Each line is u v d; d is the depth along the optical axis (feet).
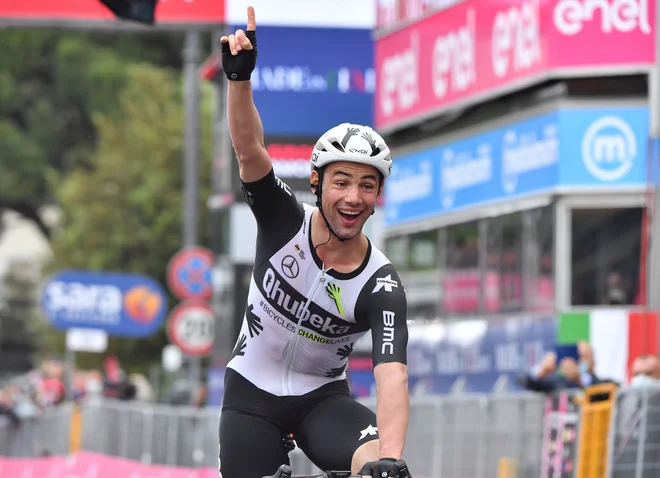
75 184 231.50
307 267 31.94
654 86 73.10
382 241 110.63
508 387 80.89
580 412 55.52
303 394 33.63
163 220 221.66
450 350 90.53
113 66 315.58
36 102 336.29
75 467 102.83
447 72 90.22
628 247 74.74
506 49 81.87
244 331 33.94
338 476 30.14
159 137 224.33
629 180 75.20
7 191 327.67
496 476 60.59
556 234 76.23
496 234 85.05
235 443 33.55
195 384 124.77
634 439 52.60
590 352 63.00
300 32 122.42
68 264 228.43
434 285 95.45
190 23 111.04
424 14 94.12
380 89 102.83
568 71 75.41
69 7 108.58
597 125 75.87
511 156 82.84
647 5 74.28
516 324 80.59
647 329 65.36
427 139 96.73
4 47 325.62
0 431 120.06
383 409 29.55
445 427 64.85
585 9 75.25
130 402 132.36
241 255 127.54
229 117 30.94
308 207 32.73
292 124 122.01
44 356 281.74
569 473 55.98
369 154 30.01
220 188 148.66
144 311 146.92
